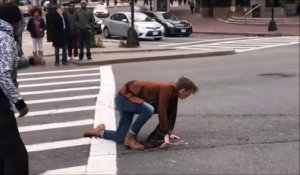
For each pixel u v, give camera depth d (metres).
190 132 7.95
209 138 7.60
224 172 6.02
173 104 6.95
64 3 30.80
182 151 6.88
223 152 6.85
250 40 30.28
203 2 49.44
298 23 40.38
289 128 8.27
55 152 6.88
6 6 4.47
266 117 9.14
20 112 4.41
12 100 4.29
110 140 7.34
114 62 18.02
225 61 18.94
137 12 31.92
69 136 7.70
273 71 15.87
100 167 6.22
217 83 13.42
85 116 9.14
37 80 13.93
